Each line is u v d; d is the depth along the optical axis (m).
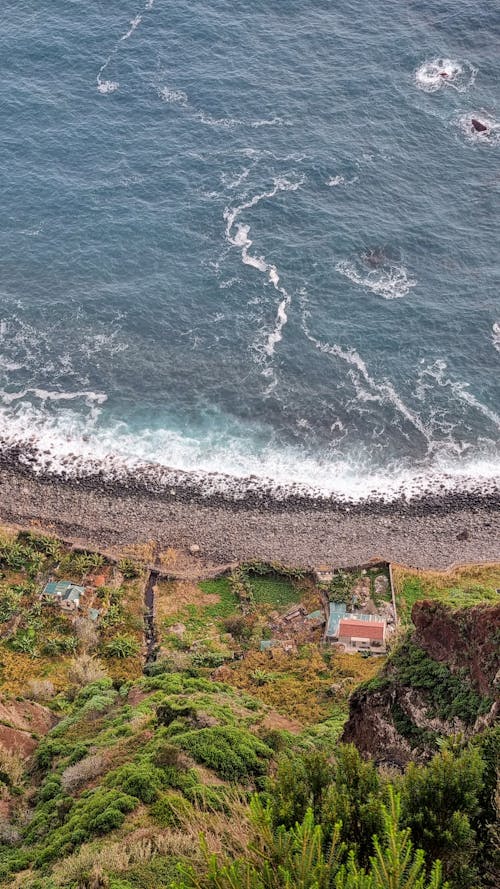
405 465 119.50
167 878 48.03
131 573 106.00
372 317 133.88
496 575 105.62
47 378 127.69
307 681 91.12
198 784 61.91
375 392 126.62
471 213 148.12
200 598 104.38
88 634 97.56
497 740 41.06
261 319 134.12
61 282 138.25
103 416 123.62
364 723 66.00
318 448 121.00
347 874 30.66
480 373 128.50
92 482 116.06
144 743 71.25
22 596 101.94
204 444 120.94
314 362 129.50
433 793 36.50
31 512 112.38
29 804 69.31
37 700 86.62
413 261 140.75
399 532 111.69
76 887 49.22
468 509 114.50
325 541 110.62
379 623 98.19
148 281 138.50
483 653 58.06
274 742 72.00
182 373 128.62
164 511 113.31
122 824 57.97
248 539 110.75
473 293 137.00
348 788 36.62
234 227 144.88
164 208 147.62
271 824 33.16
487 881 35.38
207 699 81.25
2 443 119.75
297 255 141.00
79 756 72.31
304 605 103.44
